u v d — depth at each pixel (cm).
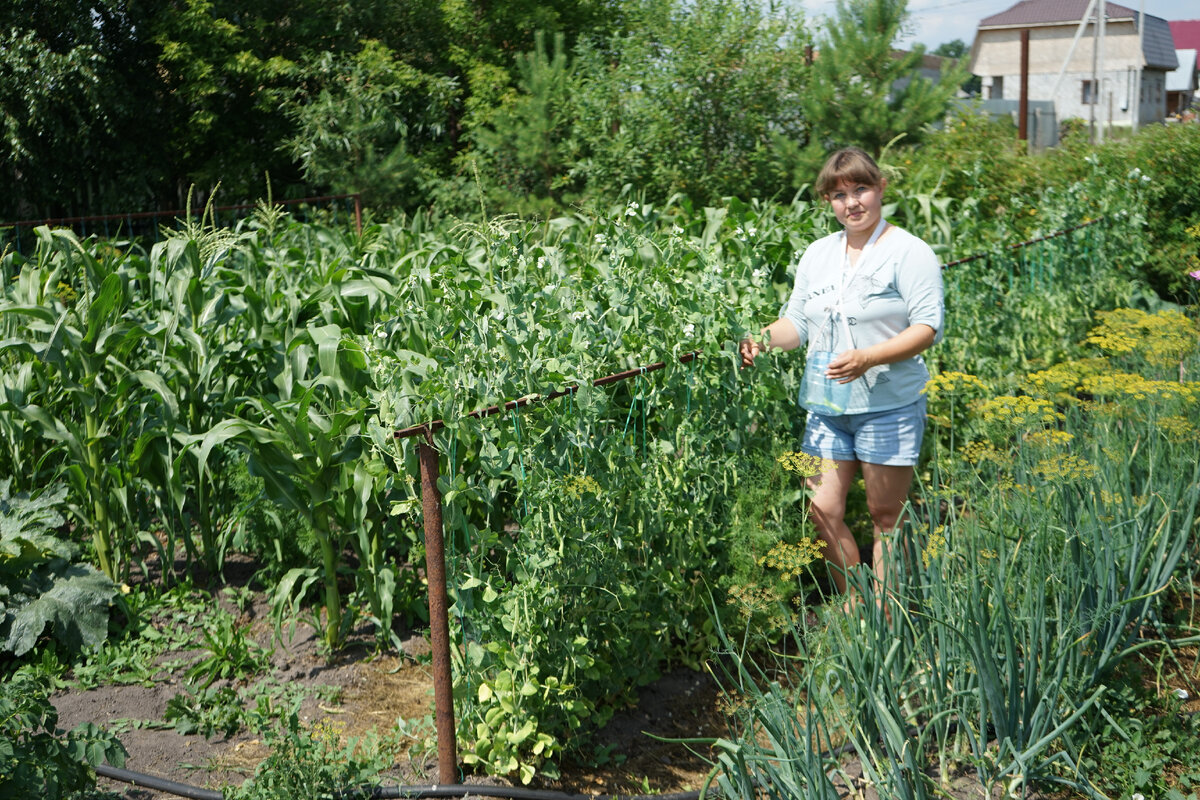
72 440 386
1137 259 709
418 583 382
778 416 377
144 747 304
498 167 1336
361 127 1420
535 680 287
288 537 386
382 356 304
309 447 337
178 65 1523
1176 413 358
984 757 261
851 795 261
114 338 391
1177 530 341
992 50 4131
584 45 1284
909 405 341
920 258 330
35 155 1416
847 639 284
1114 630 289
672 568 337
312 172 1463
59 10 1413
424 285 377
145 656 359
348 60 1523
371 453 332
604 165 1207
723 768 257
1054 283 604
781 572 328
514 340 297
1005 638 257
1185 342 428
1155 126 805
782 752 248
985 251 561
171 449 384
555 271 396
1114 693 294
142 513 424
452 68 1708
